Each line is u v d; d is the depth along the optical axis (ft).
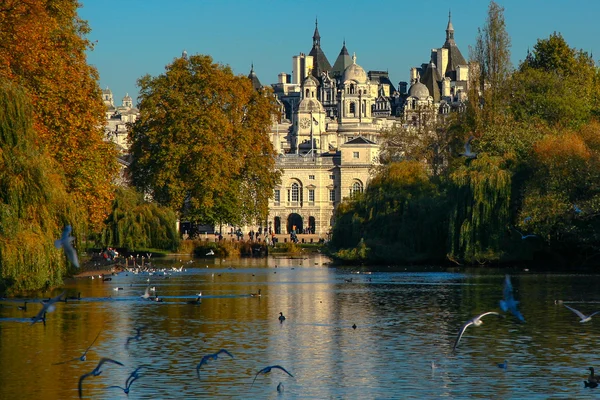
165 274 342.64
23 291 248.52
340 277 327.88
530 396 144.05
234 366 162.71
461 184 359.87
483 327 201.26
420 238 386.73
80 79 303.07
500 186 350.64
